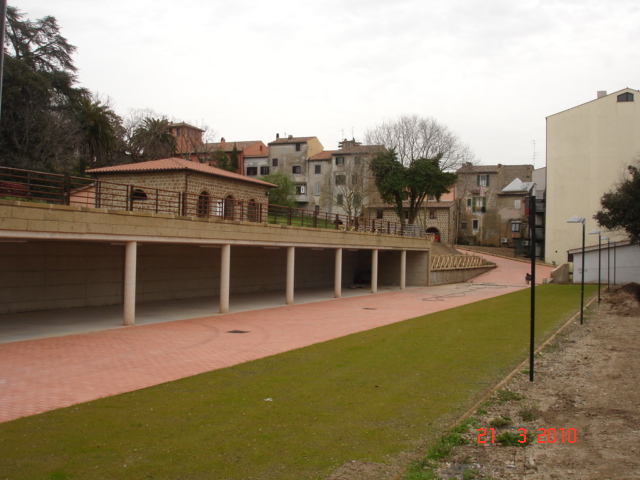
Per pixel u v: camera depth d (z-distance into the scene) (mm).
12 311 18922
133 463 6070
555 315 21266
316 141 73562
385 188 48625
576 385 10375
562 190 47969
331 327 18500
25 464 5992
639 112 45844
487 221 67688
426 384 10047
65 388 9594
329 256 40375
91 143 43125
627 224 31891
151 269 24562
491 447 7051
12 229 13664
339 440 6977
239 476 5793
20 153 35938
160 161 31891
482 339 15352
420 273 41031
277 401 8750
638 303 24500
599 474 6203
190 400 8750
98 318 18938
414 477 5922
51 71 41812
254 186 35656
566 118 47906
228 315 21281
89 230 15703
